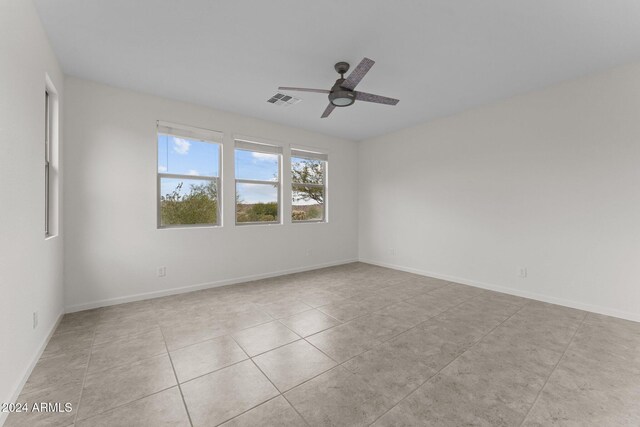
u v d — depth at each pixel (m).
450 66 2.82
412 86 3.27
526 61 2.72
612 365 1.99
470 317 2.87
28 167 1.84
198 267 3.82
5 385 1.49
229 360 2.06
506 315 2.92
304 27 2.22
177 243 3.65
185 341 2.35
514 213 3.61
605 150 2.90
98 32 2.27
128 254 3.31
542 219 3.36
